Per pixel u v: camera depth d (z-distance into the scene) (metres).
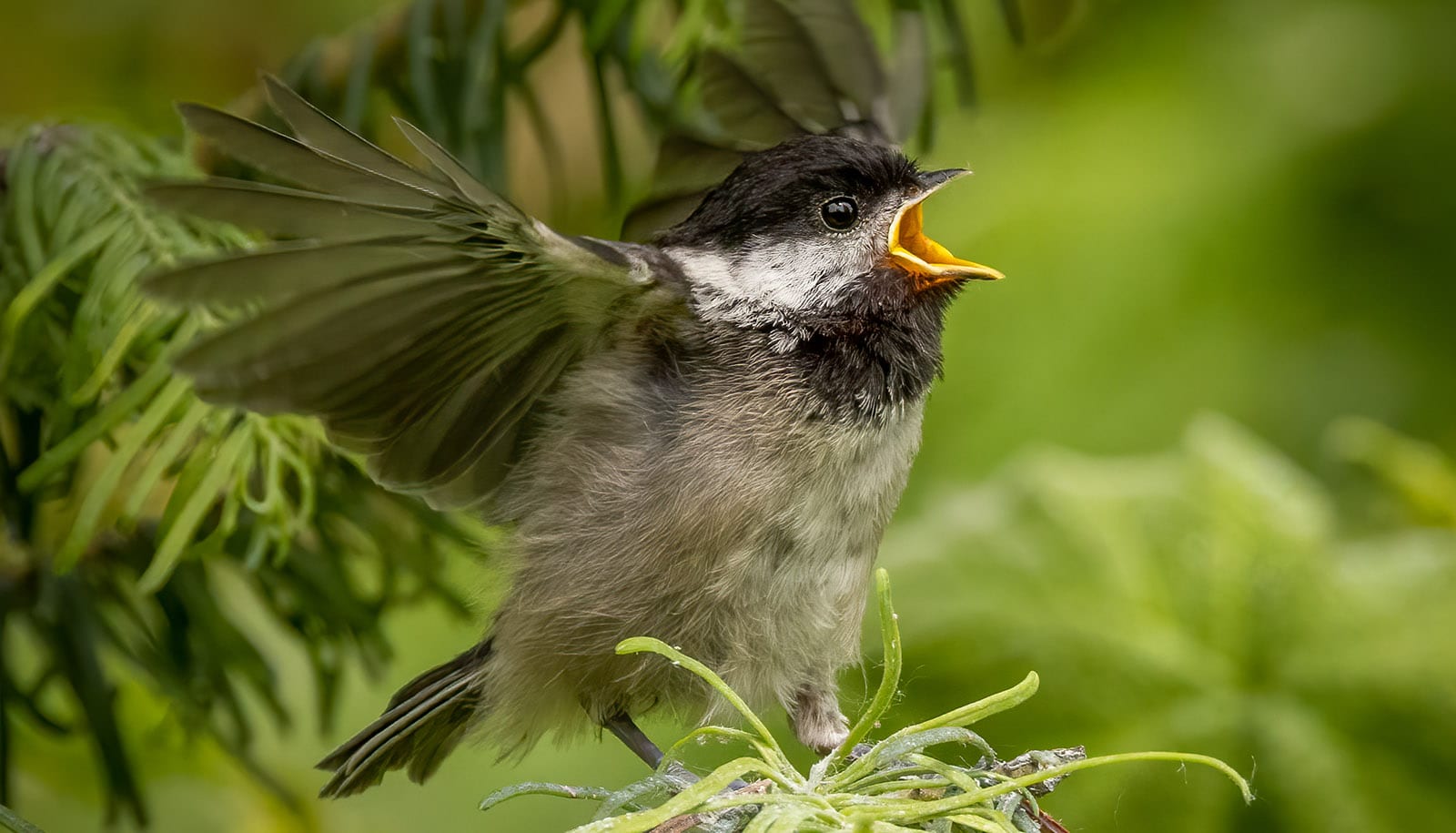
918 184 2.29
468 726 2.30
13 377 2.27
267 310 2.24
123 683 2.30
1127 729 2.32
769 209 2.29
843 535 2.28
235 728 2.29
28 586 2.28
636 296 2.28
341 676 2.29
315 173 2.24
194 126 2.23
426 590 2.29
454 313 2.26
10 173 2.28
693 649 2.28
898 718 2.32
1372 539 2.33
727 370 2.28
